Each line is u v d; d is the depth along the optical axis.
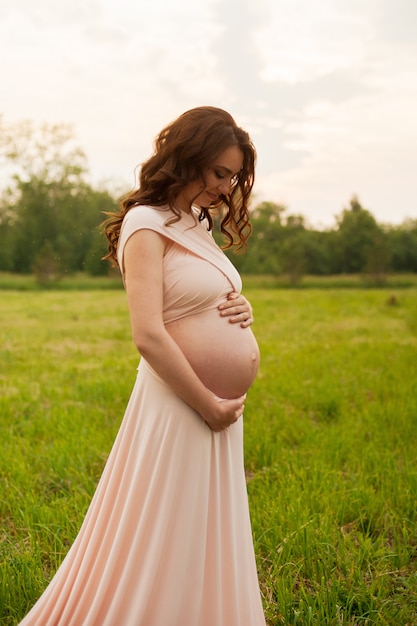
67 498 4.10
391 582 3.22
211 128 2.22
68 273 40.84
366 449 5.01
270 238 47.62
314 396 7.00
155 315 2.20
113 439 5.38
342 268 45.31
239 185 2.41
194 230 2.34
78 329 14.09
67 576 2.44
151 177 2.30
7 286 35.16
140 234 2.22
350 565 3.26
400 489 4.18
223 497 2.36
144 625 2.23
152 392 2.31
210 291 2.30
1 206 45.44
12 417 6.28
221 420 2.27
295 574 3.20
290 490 4.04
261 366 9.16
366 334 13.14
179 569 2.24
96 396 7.17
